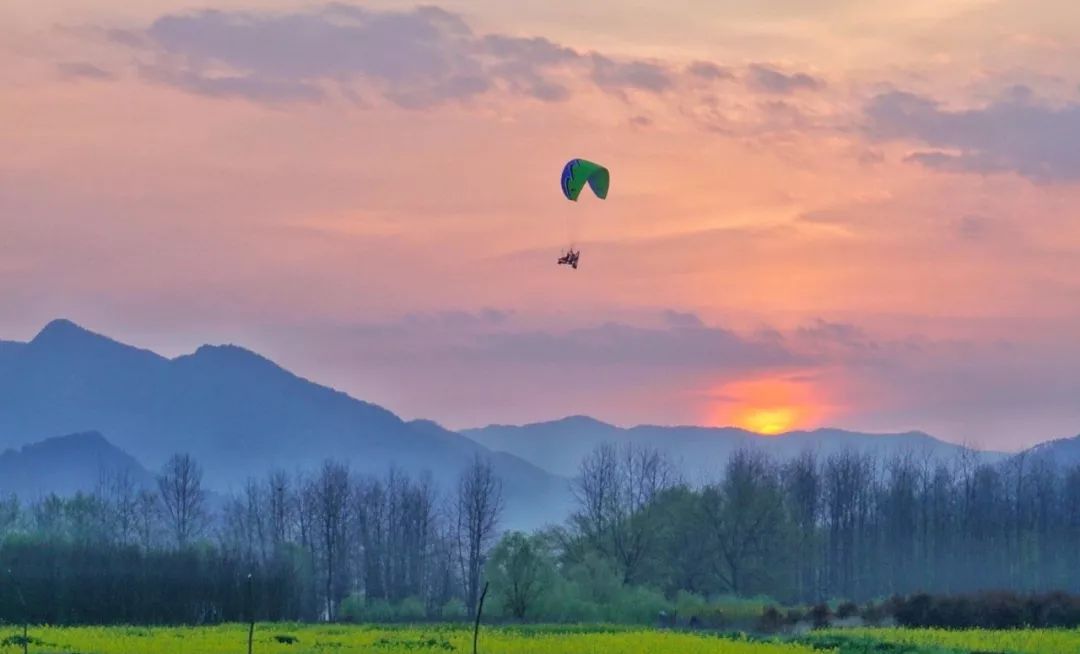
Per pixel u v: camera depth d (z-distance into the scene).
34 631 91.44
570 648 76.44
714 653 74.62
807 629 102.12
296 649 76.31
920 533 167.12
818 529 163.75
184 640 82.44
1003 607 102.44
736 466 158.38
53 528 156.88
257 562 127.88
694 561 139.38
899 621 103.69
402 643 80.88
